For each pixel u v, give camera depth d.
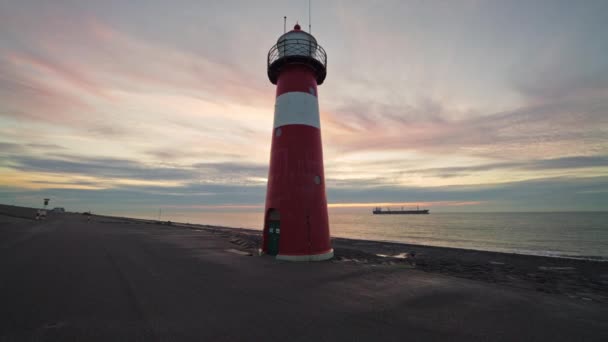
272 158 13.38
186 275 9.12
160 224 42.91
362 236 43.25
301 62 13.42
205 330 4.98
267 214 13.50
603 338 4.93
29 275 8.66
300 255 11.84
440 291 7.71
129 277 8.68
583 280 10.50
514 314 6.06
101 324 5.16
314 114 13.46
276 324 5.30
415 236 42.94
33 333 4.73
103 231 25.97
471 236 42.62
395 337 4.83
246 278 8.82
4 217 40.81
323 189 13.18
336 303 6.58
